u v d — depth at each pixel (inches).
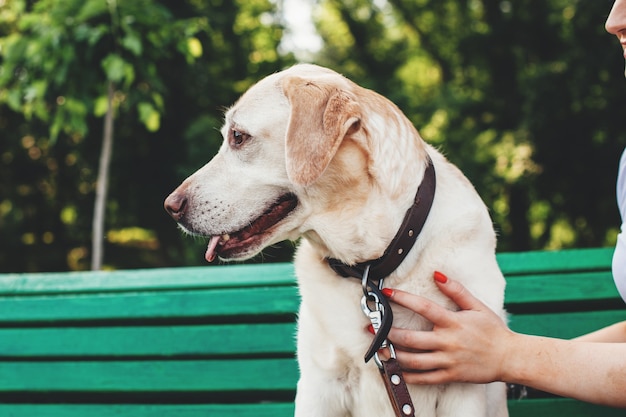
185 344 95.0
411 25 564.1
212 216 79.2
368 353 69.1
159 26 173.5
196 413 93.7
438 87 530.9
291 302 93.6
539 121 398.3
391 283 73.0
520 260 91.4
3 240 453.7
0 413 98.3
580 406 87.4
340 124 72.0
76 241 471.8
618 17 73.1
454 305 72.0
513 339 67.7
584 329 88.5
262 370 93.0
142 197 423.2
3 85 182.7
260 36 495.2
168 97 381.7
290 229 77.4
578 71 389.1
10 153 436.1
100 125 376.2
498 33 462.6
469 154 437.7
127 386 95.3
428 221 73.3
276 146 78.3
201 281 96.5
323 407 76.2
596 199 414.0
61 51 165.5
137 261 455.2
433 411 73.5
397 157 73.6
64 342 97.6
